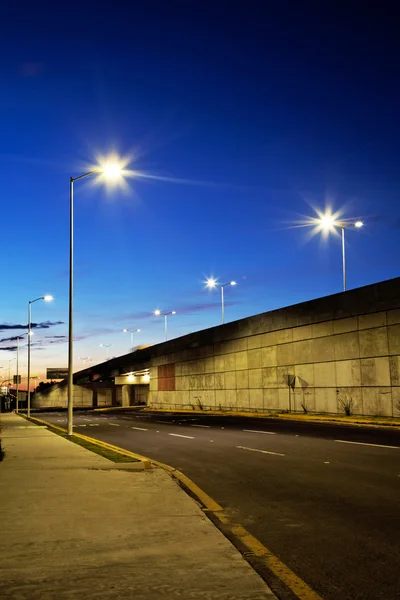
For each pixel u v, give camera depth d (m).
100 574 5.34
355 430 24.92
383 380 31.45
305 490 10.59
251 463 14.89
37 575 5.30
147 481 11.12
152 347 74.69
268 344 44.22
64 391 137.00
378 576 5.67
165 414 53.81
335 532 7.41
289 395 40.88
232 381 50.59
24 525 7.27
